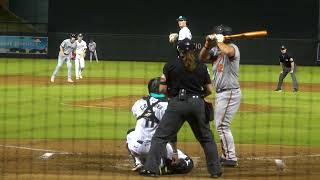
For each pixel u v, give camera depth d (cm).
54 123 3203
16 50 9006
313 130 3155
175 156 1994
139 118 2016
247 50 8875
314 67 8900
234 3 9744
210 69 6794
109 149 2477
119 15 9869
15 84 5362
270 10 9756
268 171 2078
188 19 9794
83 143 2616
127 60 8938
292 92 5306
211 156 1930
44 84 5422
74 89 5053
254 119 3528
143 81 5972
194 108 1902
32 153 2356
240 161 2272
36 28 10606
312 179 1945
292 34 9794
